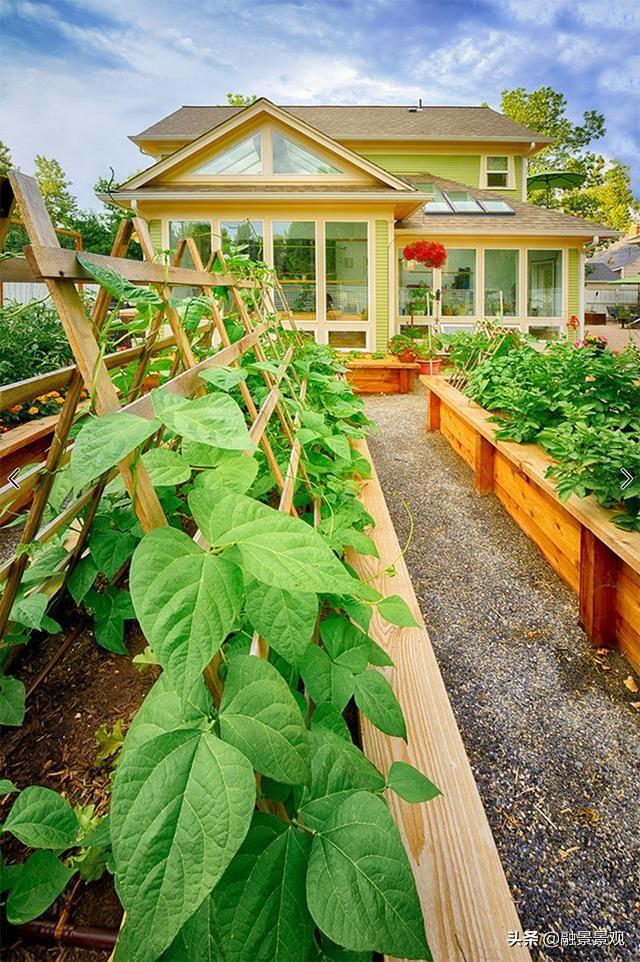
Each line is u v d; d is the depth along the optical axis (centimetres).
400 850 61
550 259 977
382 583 175
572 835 135
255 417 148
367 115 1379
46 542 142
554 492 217
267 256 844
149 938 46
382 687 105
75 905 92
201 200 812
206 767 54
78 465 61
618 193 3362
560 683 186
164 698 63
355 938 56
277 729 61
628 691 181
